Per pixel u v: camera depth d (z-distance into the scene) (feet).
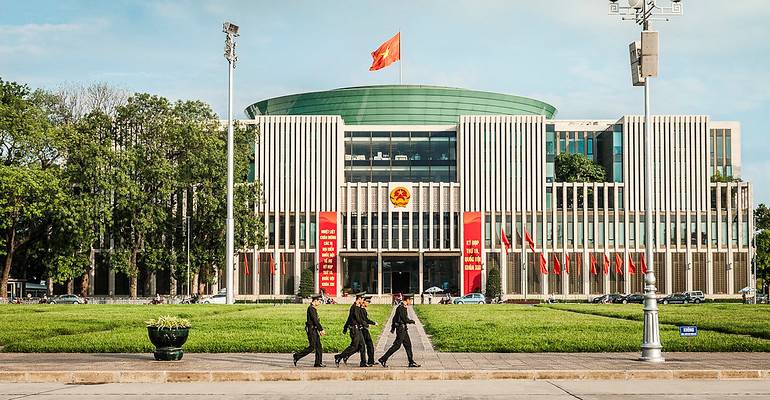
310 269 341.82
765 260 368.07
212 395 61.77
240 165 287.69
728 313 175.32
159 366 76.33
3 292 249.34
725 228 345.10
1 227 237.04
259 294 341.21
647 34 84.43
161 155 263.90
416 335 125.08
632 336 108.37
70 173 244.01
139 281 345.72
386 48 336.70
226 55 207.41
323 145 347.15
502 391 63.52
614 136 352.28
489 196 346.33
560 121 375.04
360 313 76.95
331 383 69.36
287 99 402.52
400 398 59.72
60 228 237.86
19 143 231.91
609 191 347.97
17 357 85.81
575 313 186.19
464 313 188.96
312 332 76.23
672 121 348.18
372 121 387.75
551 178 350.23
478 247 342.85
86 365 77.10
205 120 277.64
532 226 345.10
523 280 341.82
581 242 344.90
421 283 339.57
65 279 252.21
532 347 93.91
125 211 260.01
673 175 346.74
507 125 348.59
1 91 233.96
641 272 342.64
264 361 81.66
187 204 286.87
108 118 264.31
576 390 63.98
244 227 276.21
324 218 343.67
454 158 360.07
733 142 378.32
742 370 72.33
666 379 71.61
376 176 359.46
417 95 387.34
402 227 345.31
